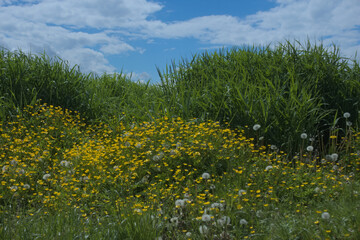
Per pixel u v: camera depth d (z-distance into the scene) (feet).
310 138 20.08
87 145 20.75
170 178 15.78
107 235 10.55
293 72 23.82
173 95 24.32
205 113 22.67
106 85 35.47
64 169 17.17
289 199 13.89
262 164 16.92
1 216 11.98
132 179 15.70
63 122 24.09
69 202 13.66
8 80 26.25
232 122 21.53
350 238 9.93
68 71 29.71
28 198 14.88
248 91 23.11
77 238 10.42
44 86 27.22
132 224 10.50
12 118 24.25
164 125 20.24
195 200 12.75
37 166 17.93
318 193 14.11
